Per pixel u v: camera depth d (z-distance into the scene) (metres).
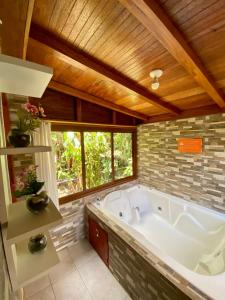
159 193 3.12
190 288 1.20
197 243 2.36
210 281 1.26
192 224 2.51
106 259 2.15
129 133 3.62
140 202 3.33
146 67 1.65
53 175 2.28
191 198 2.71
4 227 0.86
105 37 1.30
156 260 1.47
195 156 2.59
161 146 3.14
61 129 2.44
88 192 2.88
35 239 1.18
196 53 1.33
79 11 1.07
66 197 2.56
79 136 2.73
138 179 3.75
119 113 3.16
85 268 2.14
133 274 1.66
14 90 1.05
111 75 1.76
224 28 1.09
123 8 1.03
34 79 0.88
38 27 1.23
